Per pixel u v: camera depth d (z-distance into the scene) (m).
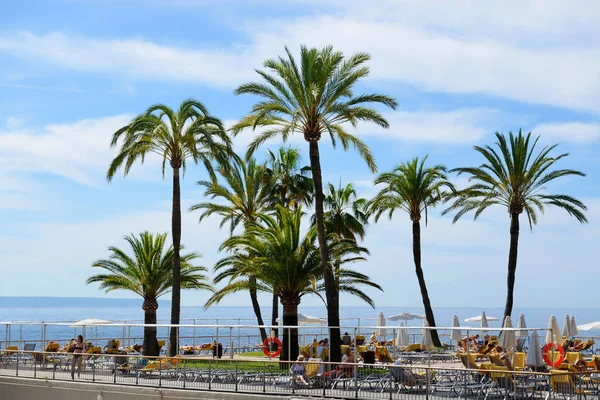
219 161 39.78
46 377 29.56
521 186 44.03
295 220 36.25
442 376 22.80
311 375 24.16
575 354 27.59
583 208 43.34
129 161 39.34
